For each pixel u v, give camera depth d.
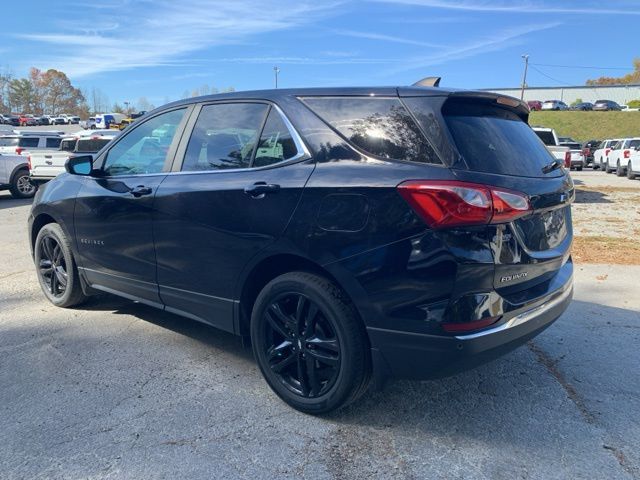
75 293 4.87
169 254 3.74
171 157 3.87
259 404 3.29
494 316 2.70
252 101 3.51
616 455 2.79
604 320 4.80
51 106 118.12
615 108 64.31
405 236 2.67
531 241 2.95
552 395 3.43
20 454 2.77
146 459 2.73
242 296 3.39
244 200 3.24
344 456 2.77
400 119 2.89
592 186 19.56
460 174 2.64
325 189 2.91
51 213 4.79
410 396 3.41
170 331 4.49
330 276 2.98
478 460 2.74
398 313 2.72
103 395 3.38
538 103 64.62
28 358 3.92
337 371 2.96
